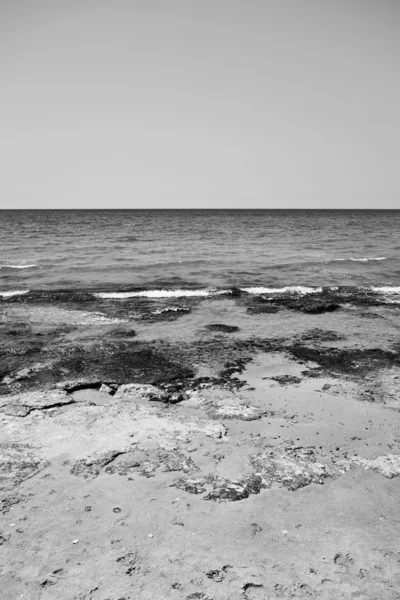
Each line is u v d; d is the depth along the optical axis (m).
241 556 4.26
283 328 12.78
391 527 4.75
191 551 4.31
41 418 7.16
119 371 9.48
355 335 12.16
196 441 6.46
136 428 6.82
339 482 5.53
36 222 73.44
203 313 14.34
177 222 76.31
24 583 3.90
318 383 8.85
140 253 28.94
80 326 12.81
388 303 15.80
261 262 25.03
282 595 3.80
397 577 4.04
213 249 31.47
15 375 9.20
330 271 22.55
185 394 8.34
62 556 4.23
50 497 5.11
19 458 5.91
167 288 18.03
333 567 4.14
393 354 10.66
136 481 5.44
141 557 4.22
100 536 4.50
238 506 5.01
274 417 7.34
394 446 6.43
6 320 13.33
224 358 10.34
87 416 7.23
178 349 10.93
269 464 5.86
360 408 7.68
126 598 3.75
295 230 53.53
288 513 4.92
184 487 5.34
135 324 13.09
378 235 45.22
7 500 5.05
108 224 67.56
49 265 23.55
